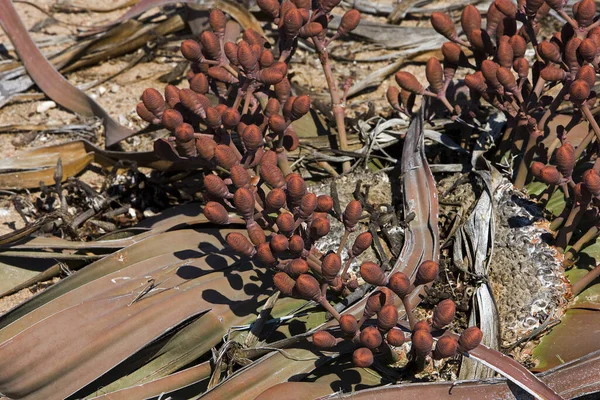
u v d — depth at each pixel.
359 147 1.94
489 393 1.62
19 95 2.13
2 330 1.71
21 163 1.98
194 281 1.75
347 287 1.69
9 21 2.11
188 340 1.71
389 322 1.57
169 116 1.66
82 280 1.76
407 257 1.75
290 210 1.66
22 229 1.82
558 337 1.71
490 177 1.80
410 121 1.92
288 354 1.67
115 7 2.34
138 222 1.93
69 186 1.96
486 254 1.75
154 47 2.23
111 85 2.17
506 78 1.72
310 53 2.21
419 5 2.29
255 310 1.73
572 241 1.78
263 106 1.78
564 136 1.77
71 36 2.25
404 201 1.80
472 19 1.78
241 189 1.60
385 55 2.21
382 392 1.61
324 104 2.00
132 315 1.70
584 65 1.70
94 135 2.07
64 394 1.67
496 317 1.70
